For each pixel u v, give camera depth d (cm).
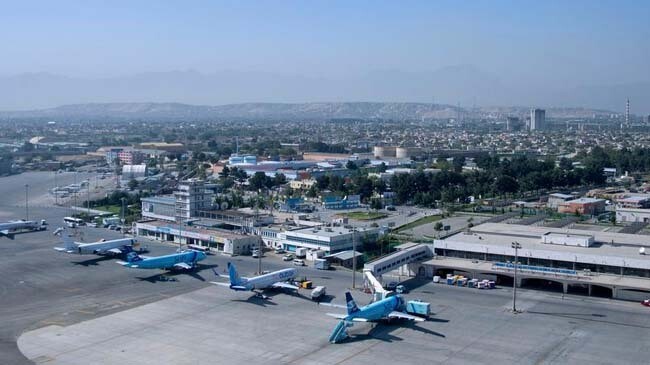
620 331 11644
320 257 17975
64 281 15450
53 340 11219
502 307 13200
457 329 11762
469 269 15462
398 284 15100
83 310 13025
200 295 14188
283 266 17312
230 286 13538
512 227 19188
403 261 15738
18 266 17062
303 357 10388
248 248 19362
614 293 13800
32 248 19600
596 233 17988
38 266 17088
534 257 15375
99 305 13388
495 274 15225
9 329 11806
